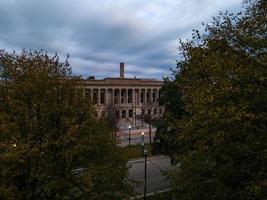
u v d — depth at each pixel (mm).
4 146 17359
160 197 26609
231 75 15148
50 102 19438
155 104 134250
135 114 138125
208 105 15055
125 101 149500
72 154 17984
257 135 14344
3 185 17203
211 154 15555
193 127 16172
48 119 19062
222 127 14789
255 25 15812
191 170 16531
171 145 31734
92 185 18156
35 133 18516
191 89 16984
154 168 44062
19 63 20703
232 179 15406
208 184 16219
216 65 15266
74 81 21266
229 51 16172
